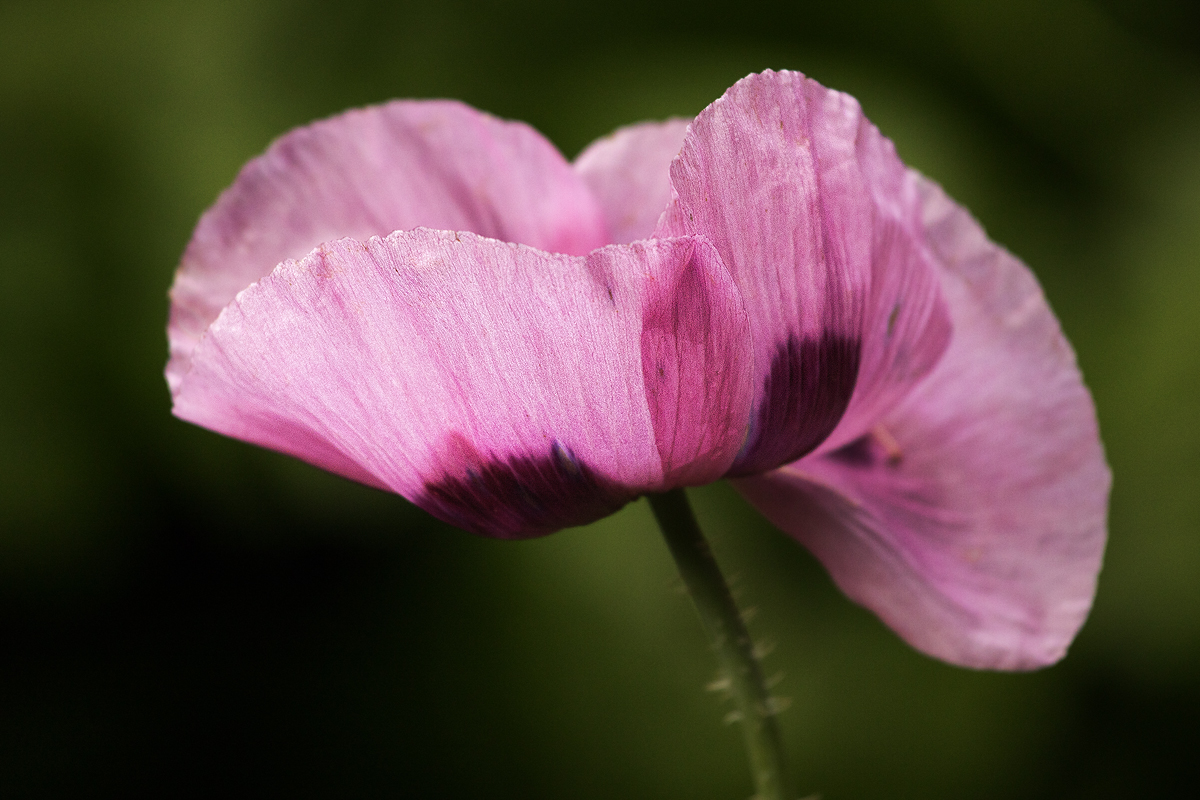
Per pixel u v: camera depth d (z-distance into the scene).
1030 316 0.45
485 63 0.73
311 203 0.44
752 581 0.74
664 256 0.39
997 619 0.45
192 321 0.43
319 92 0.70
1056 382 0.45
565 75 0.73
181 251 0.67
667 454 0.40
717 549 0.73
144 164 0.67
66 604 0.74
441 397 0.40
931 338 0.43
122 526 0.70
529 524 0.41
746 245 0.40
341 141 0.44
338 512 0.69
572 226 0.45
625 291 0.39
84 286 0.67
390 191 0.44
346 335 0.39
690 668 0.74
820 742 0.75
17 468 0.67
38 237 0.67
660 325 0.39
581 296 0.39
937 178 0.74
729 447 0.40
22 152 0.68
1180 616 0.75
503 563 0.75
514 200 0.45
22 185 0.67
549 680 0.75
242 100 0.68
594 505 0.41
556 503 0.41
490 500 0.41
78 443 0.67
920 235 0.43
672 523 0.42
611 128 0.72
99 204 0.67
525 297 0.39
